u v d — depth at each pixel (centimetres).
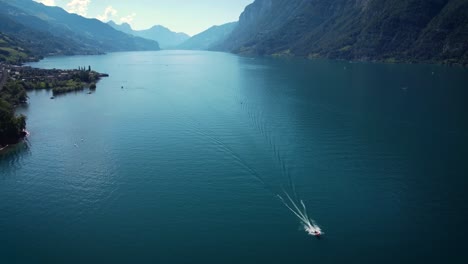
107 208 9762
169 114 18825
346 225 8875
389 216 9225
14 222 9225
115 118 18300
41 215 9506
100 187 10881
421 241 8288
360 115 17925
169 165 12256
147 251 8100
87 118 18412
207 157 12850
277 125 16488
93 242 8431
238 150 13438
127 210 9644
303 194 10312
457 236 8431
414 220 9050
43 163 12719
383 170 11681
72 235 8688
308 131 15562
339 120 17162
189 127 16338
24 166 12475
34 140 15150
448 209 9494
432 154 12875
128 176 11538
